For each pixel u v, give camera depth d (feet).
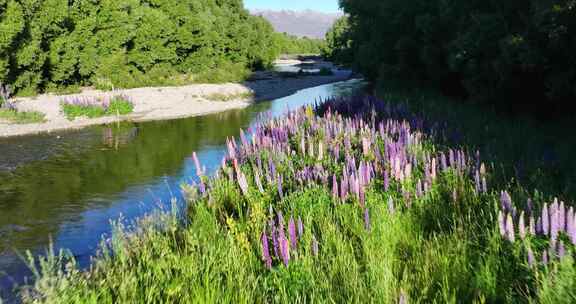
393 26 101.86
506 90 57.21
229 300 15.89
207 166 47.78
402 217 21.89
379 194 25.03
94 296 16.35
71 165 49.83
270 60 250.57
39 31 92.73
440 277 16.69
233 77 167.43
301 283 16.88
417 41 93.81
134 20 129.80
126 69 131.64
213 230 22.56
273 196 27.27
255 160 33.30
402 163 27.61
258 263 18.80
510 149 34.55
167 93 115.24
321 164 29.68
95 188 41.37
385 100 65.92
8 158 52.60
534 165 29.40
